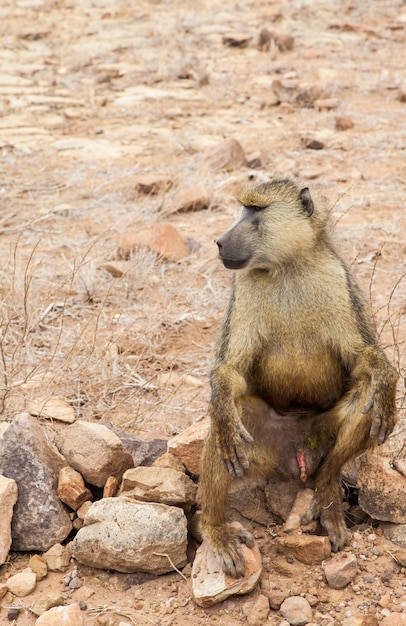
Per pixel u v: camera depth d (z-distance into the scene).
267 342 4.23
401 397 5.03
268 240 4.24
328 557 3.97
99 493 4.47
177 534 3.96
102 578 4.02
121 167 9.84
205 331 6.46
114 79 13.77
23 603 3.88
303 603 3.71
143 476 4.19
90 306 6.73
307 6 17.38
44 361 5.89
